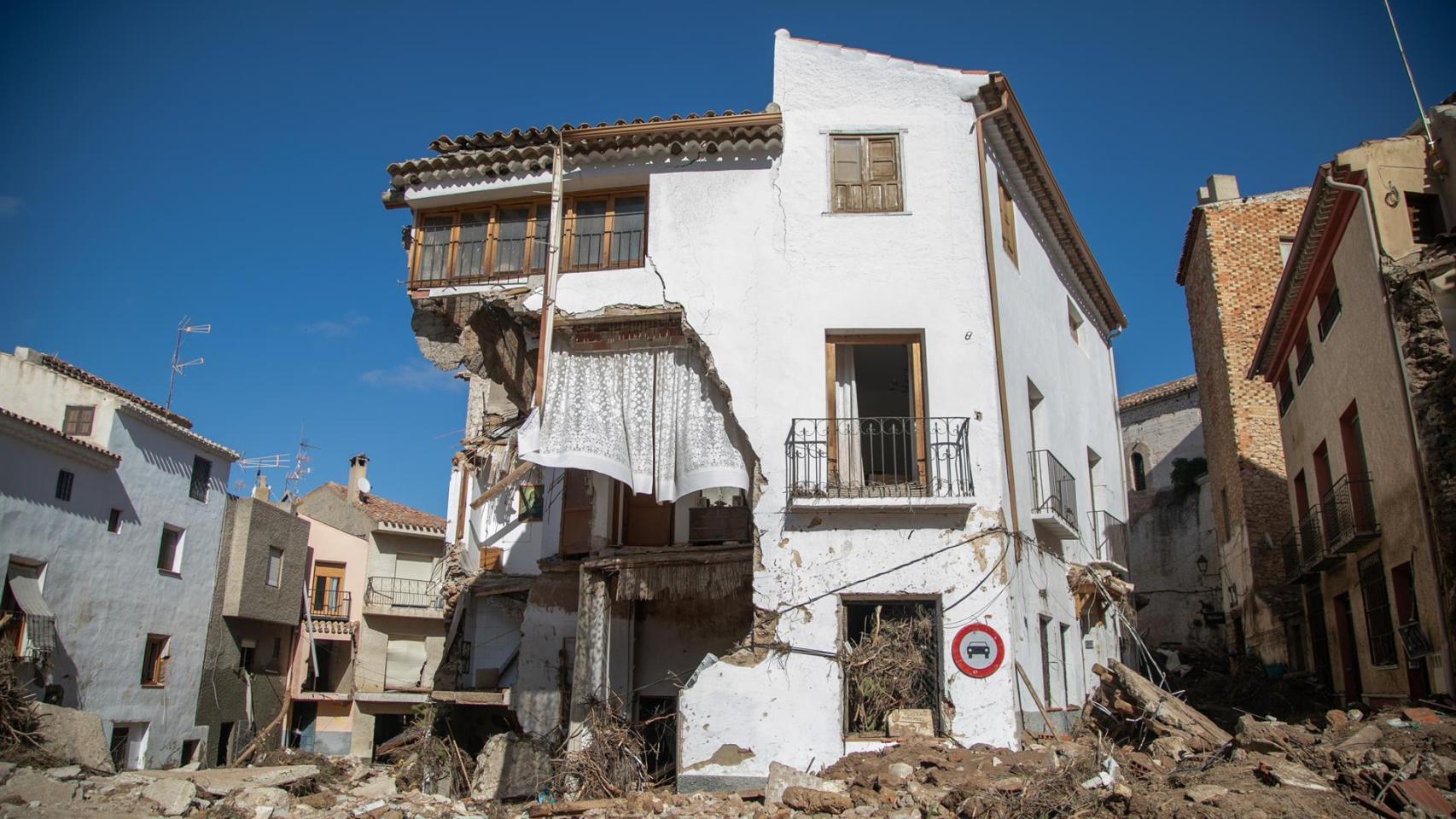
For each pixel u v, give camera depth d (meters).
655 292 15.24
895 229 15.09
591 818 12.16
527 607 17.12
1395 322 13.90
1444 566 12.80
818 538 13.88
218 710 32.28
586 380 15.51
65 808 12.36
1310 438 19.66
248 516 34.22
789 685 13.37
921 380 14.62
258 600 34.41
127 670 27.67
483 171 16.02
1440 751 10.46
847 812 10.86
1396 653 14.81
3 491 22.89
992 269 14.95
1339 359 17.00
